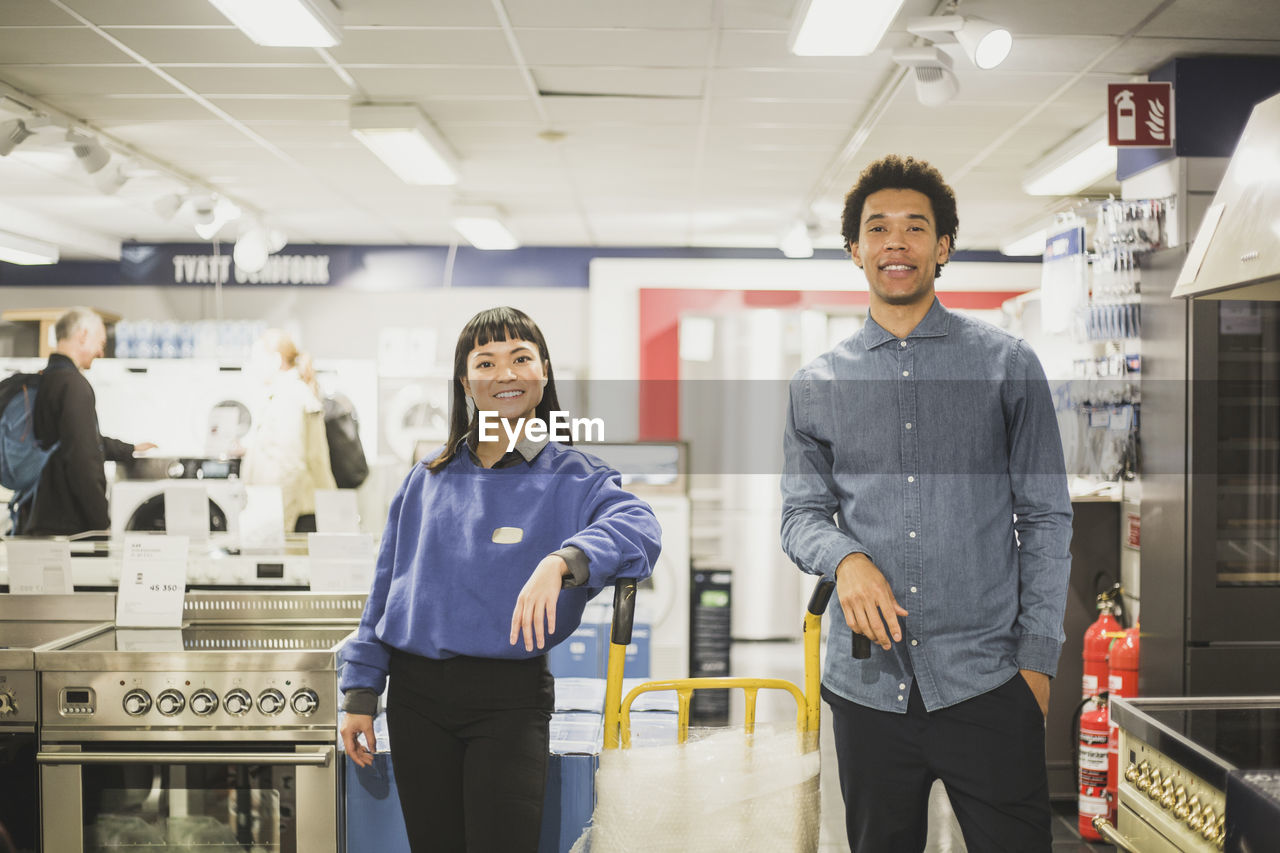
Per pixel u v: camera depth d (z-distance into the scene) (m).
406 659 1.96
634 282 8.29
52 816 2.35
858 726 1.80
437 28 3.62
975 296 8.17
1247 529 2.94
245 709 2.34
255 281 8.35
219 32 3.69
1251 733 1.81
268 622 2.80
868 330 1.86
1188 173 3.82
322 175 5.96
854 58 3.94
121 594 2.77
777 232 7.79
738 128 4.93
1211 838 1.66
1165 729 1.83
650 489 5.16
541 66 4.05
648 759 1.79
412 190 6.37
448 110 4.66
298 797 2.31
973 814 1.73
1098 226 3.89
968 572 1.75
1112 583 3.88
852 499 1.84
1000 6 3.38
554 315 8.46
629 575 1.84
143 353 7.40
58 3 3.41
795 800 1.82
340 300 8.39
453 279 8.45
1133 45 3.73
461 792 1.92
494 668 1.89
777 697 5.22
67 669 2.35
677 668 5.06
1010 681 1.73
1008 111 4.58
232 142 5.24
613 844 1.78
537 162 5.62
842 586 1.70
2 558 2.96
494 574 1.91
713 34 3.67
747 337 7.47
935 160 5.50
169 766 2.34
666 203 6.72
